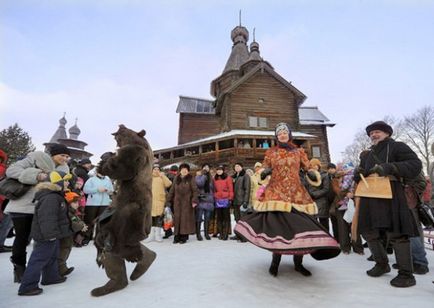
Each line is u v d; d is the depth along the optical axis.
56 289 3.11
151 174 3.18
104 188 6.39
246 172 7.20
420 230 3.61
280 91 26.00
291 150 3.56
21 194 3.44
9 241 7.03
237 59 32.88
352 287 3.00
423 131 38.09
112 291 2.91
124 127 3.26
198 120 31.56
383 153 3.42
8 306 2.61
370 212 3.32
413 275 3.29
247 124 24.62
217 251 5.09
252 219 3.32
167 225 7.24
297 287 3.01
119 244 2.82
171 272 3.65
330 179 5.66
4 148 30.78
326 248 2.82
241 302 2.60
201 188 7.03
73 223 3.53
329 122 30.08
